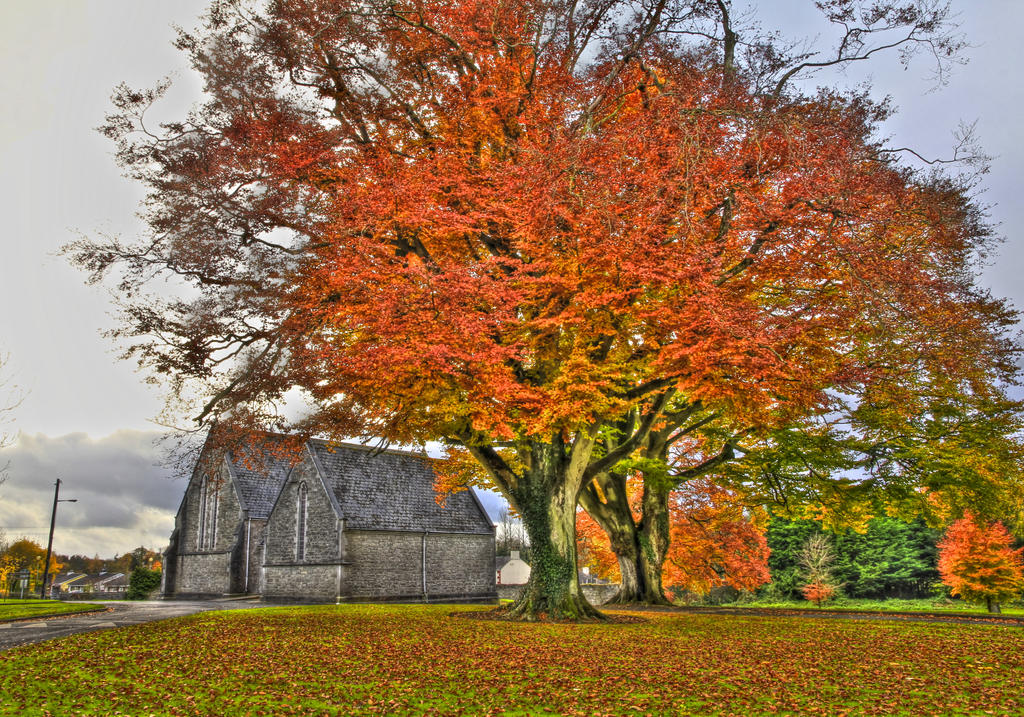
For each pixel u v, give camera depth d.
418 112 21.48
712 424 27.33
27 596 63.72
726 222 17.55
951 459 25.22
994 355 18.86
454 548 45.25
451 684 10.54
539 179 15.60
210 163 17.22
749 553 42.16
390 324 15.24
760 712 8.86
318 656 13.14
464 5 19.70
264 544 42.62
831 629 17.58
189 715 8.80
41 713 8.90
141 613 26.42
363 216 17.12
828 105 17.59
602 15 17.80
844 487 26.64
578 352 16.91
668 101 16.20
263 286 17.20
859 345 21.05
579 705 9.27
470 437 20.16
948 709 8.92
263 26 18.89
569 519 20.36
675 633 16.62
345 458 42.84
